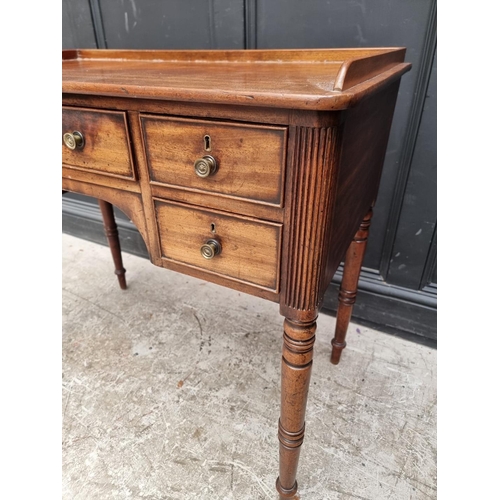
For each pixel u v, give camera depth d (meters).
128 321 1.30
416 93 0.96
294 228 0.54
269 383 1.05
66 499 0.79
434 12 0.87
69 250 1.76
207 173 0.55
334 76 0.65
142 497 0.79
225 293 1.44
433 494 0.79
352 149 0.57
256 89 0.49
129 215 0.71
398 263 1.17
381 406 0.98
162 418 0.96
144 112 0.58
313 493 0.79
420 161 1.02
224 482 0.82
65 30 1.35
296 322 0.60
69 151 0.70
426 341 1.20
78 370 1.10
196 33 1.13
